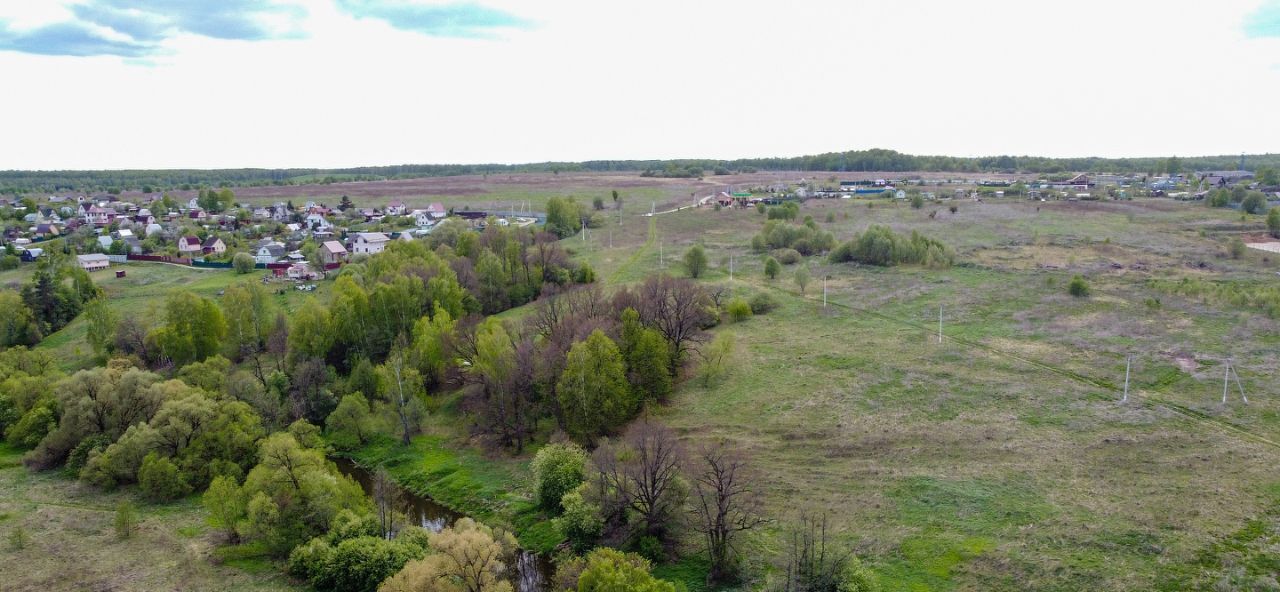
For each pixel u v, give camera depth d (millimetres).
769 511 54562
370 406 80750
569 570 46969
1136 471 55312
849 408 70438
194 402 68875
